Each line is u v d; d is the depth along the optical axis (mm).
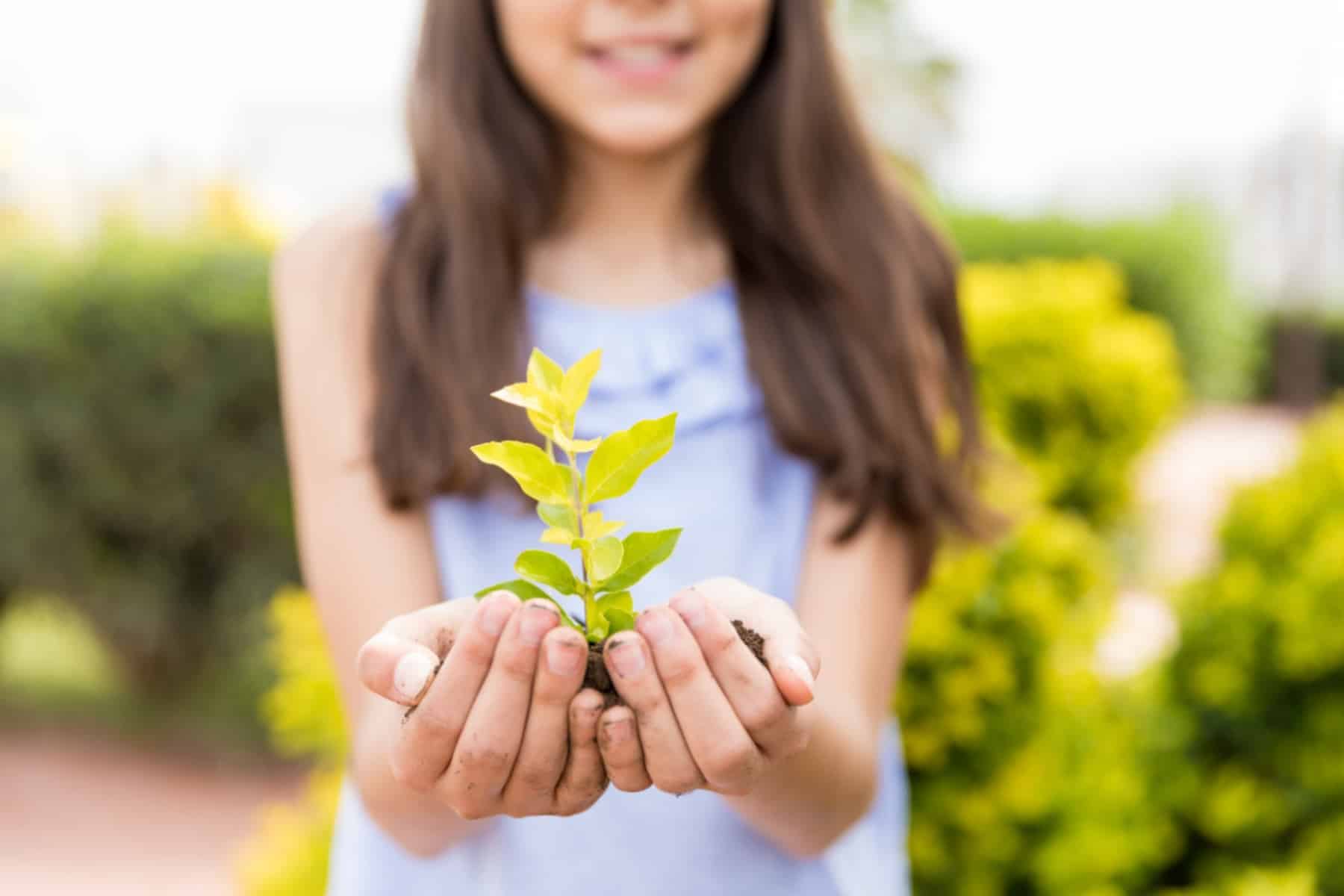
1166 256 11742
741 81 1521
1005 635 2230
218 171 5605
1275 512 2492
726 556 1517
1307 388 16875
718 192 1651
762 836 1452
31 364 4277
